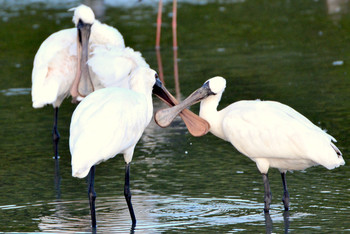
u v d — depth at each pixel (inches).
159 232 409.1
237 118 459.5
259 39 1117.1
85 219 439.2
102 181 524.7
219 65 935.0
